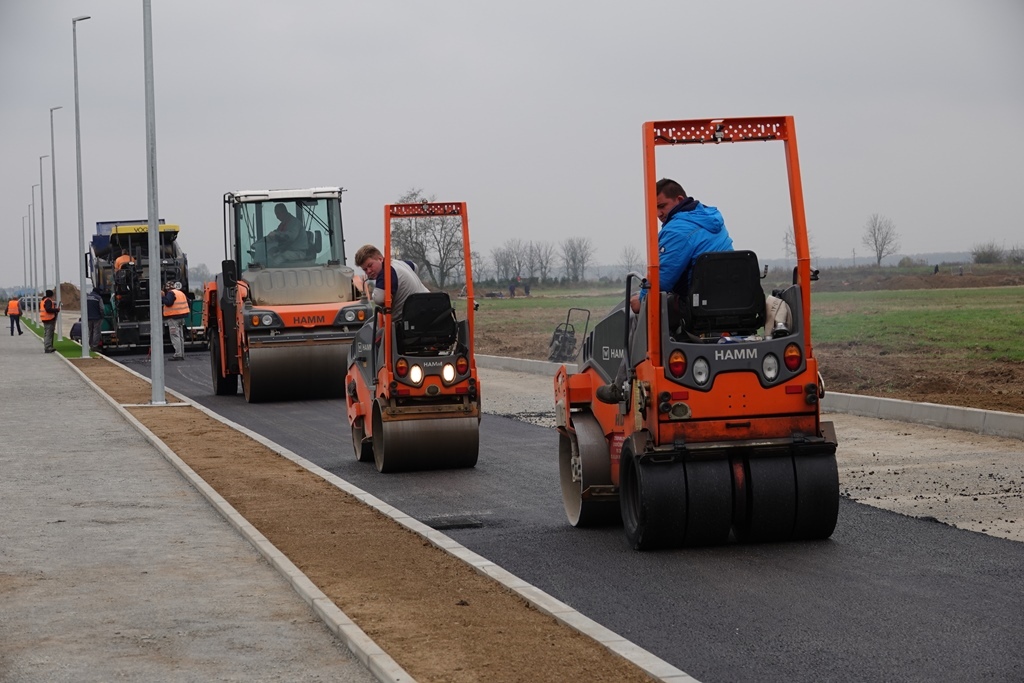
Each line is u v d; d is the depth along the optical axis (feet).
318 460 49.90
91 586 27.20
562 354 96.94
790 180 30.37
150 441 54.70
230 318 80.79
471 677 19.97
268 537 32.48
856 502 36.06
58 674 20.90
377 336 46.62
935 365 80.43
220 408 73.05
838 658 21.29
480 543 32.37
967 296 205.77
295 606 25.23
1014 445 45.27
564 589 26.96
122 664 21.40
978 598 24.95
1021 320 131.34
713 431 30.09
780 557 29.45
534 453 49.78
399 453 44.96
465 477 44.11
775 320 30.63
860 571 27.66
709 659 21.49
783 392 30.25
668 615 24.54
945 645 21.83
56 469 46.39
